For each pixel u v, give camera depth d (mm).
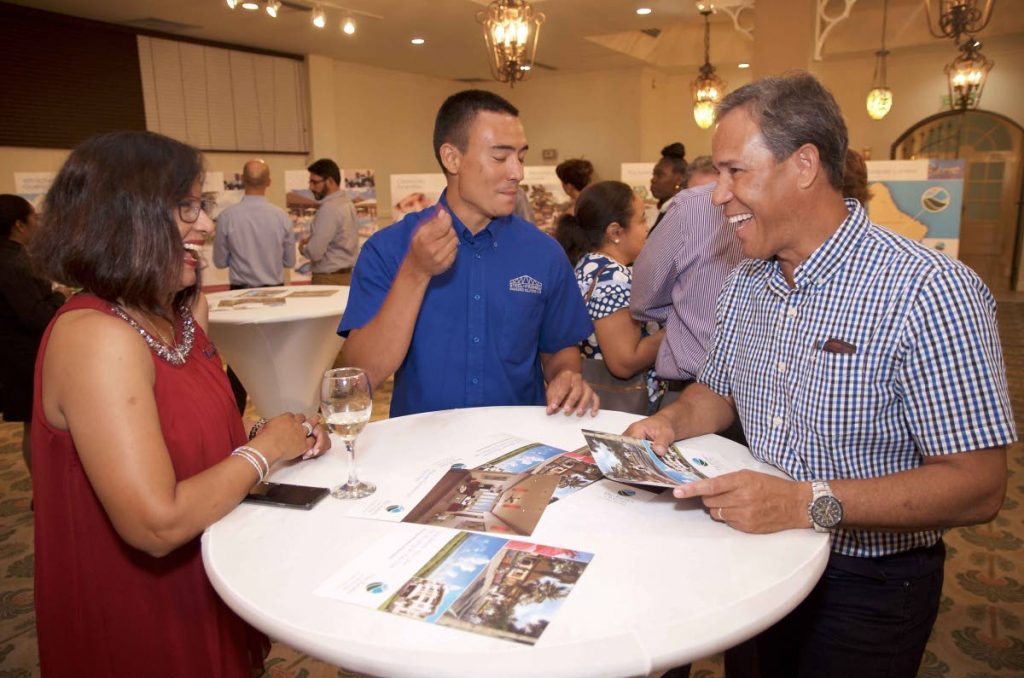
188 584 1145
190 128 7906
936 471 995
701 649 741
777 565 898
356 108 9906
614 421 1519
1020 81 9062
